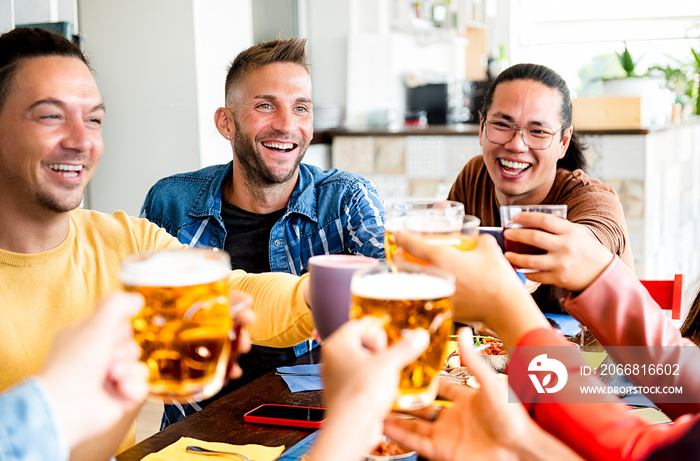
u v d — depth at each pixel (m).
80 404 0.55
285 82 1.99
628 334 0.87
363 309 0.72
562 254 0.84
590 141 4.57
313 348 1.92
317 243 2.06
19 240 1.30
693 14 6.88
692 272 6.39
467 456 0.77
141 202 4.35
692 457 0.70
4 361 1.25
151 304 0.66
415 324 0.70
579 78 7.55
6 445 0.51
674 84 5.75
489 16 7.82
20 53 1.20
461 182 2.50
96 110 1.27
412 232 0.85
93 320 0.58
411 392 0.71
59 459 0.53
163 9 4.14
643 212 4.49
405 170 5.50
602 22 7.28
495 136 2.15
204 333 0.67
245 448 1.13
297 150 2.04
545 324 0.78
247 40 4.58
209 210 2.08
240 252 2.08
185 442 1.16
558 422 0.79
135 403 0.60
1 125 1.22
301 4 6.35
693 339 1.20
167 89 4.21
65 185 1.25
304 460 1.02
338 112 6.04
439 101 6.54
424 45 7.28
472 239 0.84
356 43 6.29
